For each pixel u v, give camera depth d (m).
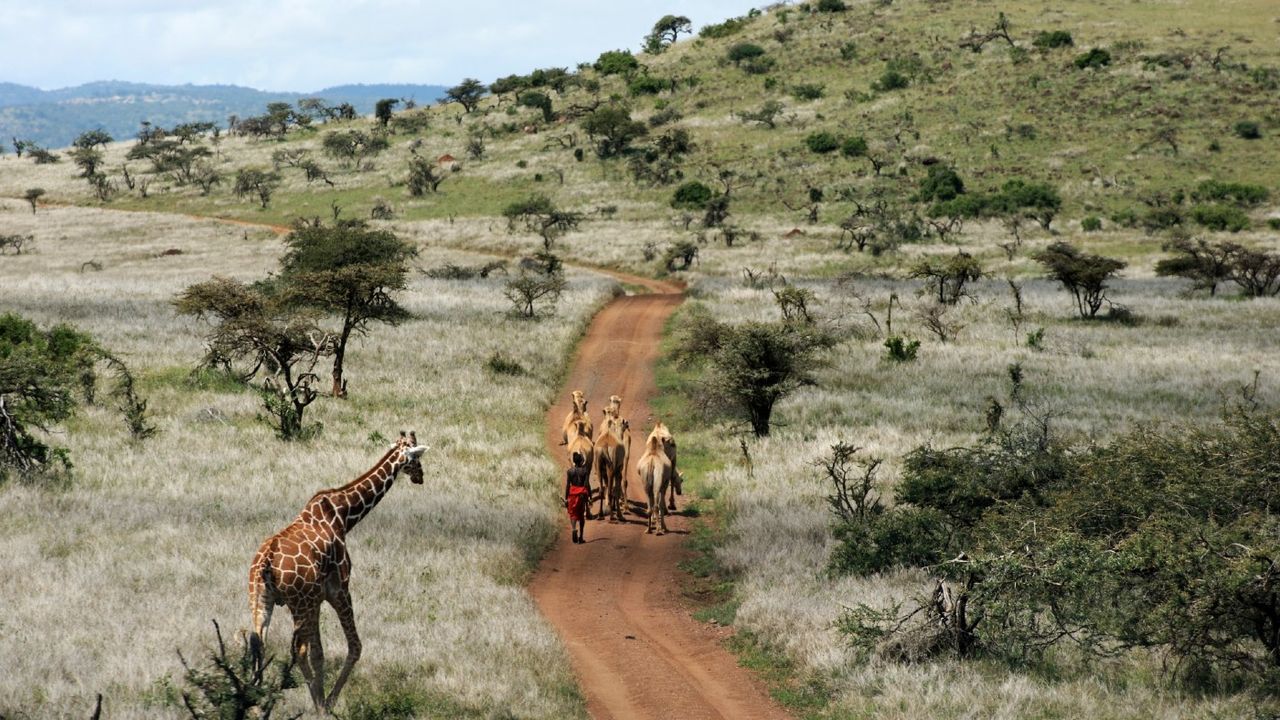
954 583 20.16
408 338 52.94
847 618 16.84
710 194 118.38
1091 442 24.50
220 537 22.03
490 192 128.12
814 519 25.38
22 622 15.94
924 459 23.80
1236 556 14.63
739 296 70.62
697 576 22.83
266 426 35.25
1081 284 63.16
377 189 133.75
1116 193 110.19
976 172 118.56
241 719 10.75
